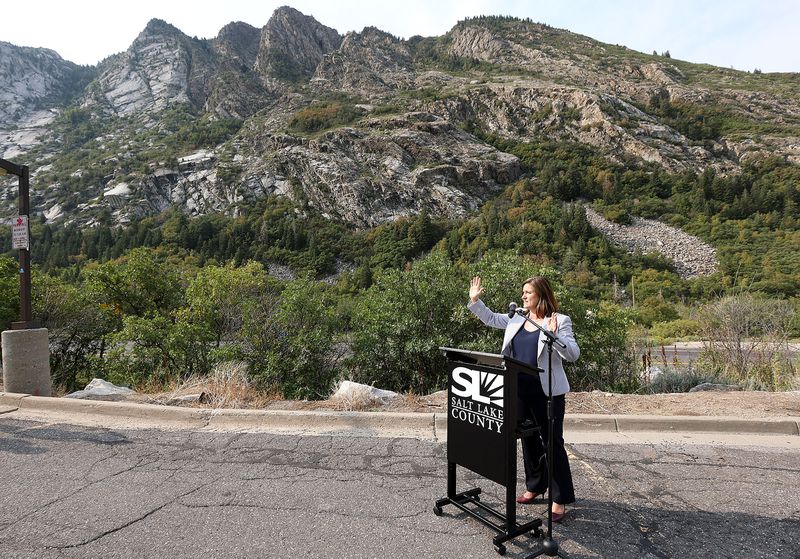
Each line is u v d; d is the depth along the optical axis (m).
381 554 2.82
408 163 126.25
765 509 3.48
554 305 3.36
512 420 2.87
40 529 3.12
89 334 12.35
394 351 8.63
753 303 10.31
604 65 199.75
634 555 2.85
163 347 9.88
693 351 21.20
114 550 2.86
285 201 122.88
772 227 94.00
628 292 63.19
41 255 109.44
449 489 3.37
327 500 3.56
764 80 186.25
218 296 10.11
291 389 8.24
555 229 95.62
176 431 5.26
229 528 3.13
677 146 136.50
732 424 5.33
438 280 8.87
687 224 101.38
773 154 128.12
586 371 8.73
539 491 3.38
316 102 174.75
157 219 125.50
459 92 169.88
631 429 5.34
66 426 5.44
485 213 109.50
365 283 84.75
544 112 153.25
